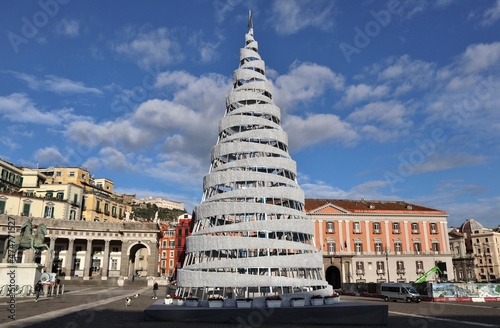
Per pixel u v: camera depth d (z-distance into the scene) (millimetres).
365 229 96250
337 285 94125
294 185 37594
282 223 33969
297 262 32875
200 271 32625
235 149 37688
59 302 42625
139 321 28188
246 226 33562
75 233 90500
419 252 96500
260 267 31812
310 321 27609
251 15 48844
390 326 27375
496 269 137000
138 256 125000
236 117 39719
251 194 35156
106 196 113375
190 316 28047
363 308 27906
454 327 27406
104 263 91250
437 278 90812
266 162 37000
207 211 35188
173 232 137750
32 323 26156
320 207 95750
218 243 33062
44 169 115312
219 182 36406
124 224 94062
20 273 49719
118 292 63438
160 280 84438
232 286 31281
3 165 95250
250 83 42812
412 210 100938
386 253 90000
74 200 100750
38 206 91750
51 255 85250
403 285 57531
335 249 93688
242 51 46375
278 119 42000
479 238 143625
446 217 100188
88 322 27281
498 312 38750
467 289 58469
